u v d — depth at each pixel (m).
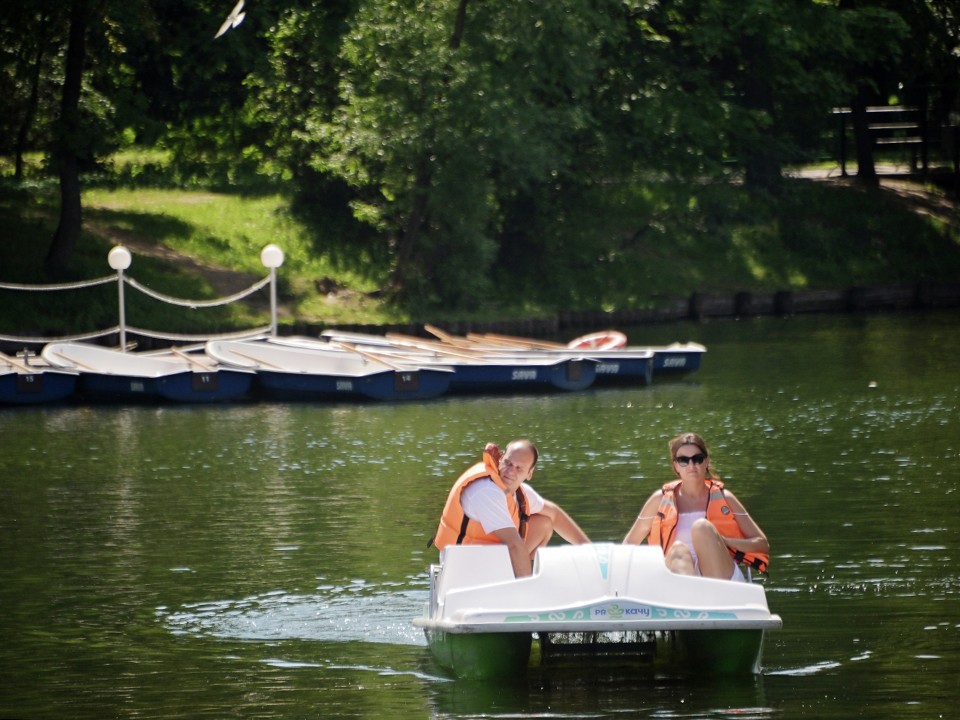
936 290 97.19
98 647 23.69
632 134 97.38
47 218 83.06
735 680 20.86
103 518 34.62
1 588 27.78
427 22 78.88
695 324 89.38
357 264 84.44
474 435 48.97
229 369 59.34
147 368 63.31
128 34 73.25
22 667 22.67
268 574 28.52
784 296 94.31
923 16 111.75
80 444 47.66
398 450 45.59
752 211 103.38
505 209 91.06
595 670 21.28
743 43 103.00
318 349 64.62
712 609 19.98
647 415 52.66
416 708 19.98
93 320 72.38
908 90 120.81
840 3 109.38
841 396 55.09
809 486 36.91
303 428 51.38
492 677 20.89
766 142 104.31
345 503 36.16
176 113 89.31
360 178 81.56
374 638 23.78
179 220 85.69
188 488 38.75
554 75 83.06
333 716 19.86
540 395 60.31
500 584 20.66
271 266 70.19
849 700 19.88
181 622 25.11
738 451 43.28
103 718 20.16
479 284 83.12
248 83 84.25
